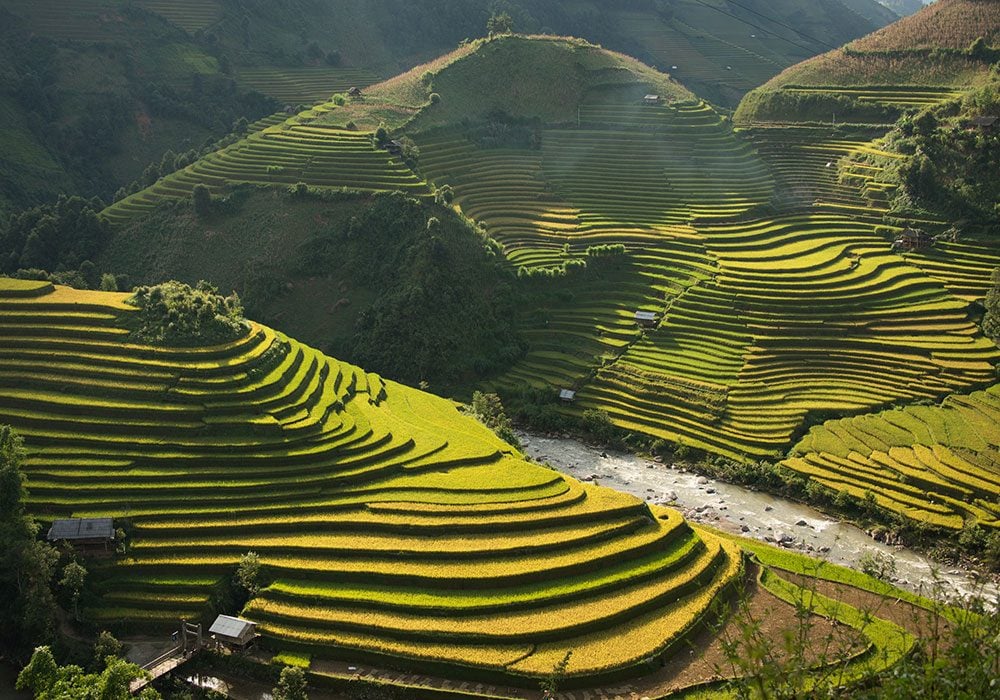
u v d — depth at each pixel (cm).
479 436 9400
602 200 15188
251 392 8919
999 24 17062
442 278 12531
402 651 6369
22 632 6669
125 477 7925
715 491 9719
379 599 6800
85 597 6950
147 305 9856
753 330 12062
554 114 17275
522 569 7038
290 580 7106
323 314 12562
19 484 7262
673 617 6712
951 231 13362
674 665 6341
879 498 9081
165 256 13325
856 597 7250
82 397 8681
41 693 5634
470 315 12500
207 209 13650
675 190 15462
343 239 13150
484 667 6200
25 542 6800
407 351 11900
